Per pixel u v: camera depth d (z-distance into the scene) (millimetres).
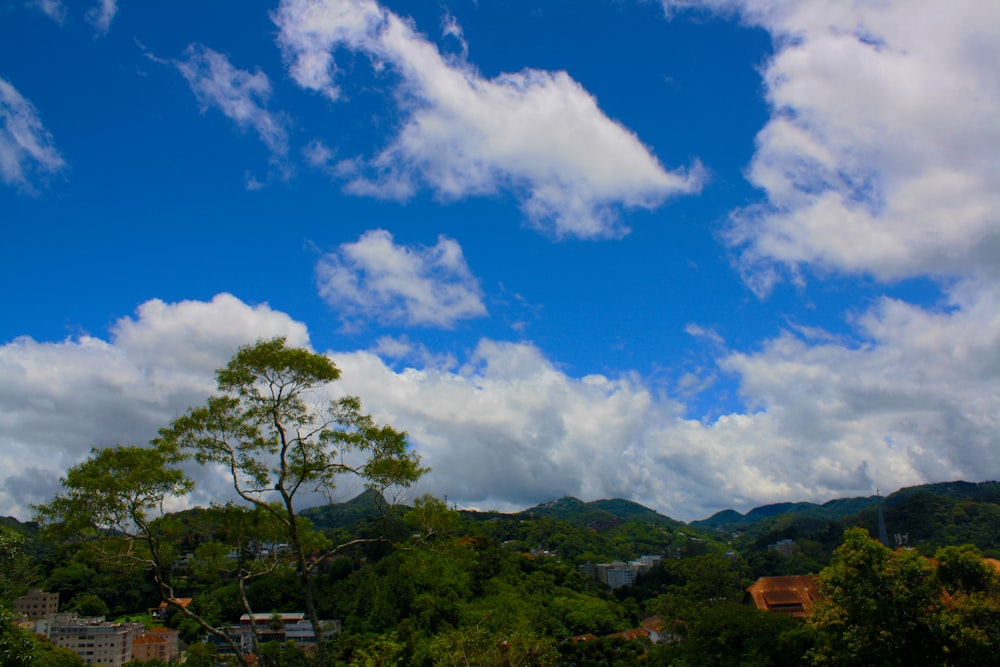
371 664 27578
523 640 29109
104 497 16734
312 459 18688
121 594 93125
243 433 18594
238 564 19781
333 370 19016
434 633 57906
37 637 52594
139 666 56469
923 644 25781
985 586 26859
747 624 38562
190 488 17938
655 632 85688
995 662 24656
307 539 19656
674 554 193000
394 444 19297
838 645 27438
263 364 18438
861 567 27031
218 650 69812
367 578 77125
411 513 19984
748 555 140500
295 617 75125
